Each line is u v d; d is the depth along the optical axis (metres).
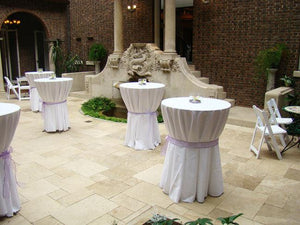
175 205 3.09
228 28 7.82
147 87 4.71
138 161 4.36
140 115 4.83
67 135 5.72
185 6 9.45
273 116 4.89
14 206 2.95
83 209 3.02
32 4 11.32
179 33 9.77
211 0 8.01
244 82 7.77
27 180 3.71
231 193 3.36
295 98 6.19
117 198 3.24
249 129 6.05
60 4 12.26
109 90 9.02
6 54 13.75
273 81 7.00
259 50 7.36
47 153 4.71
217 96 6.64
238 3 7.53
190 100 3.35
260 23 7.24
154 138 5.04
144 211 2.98
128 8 10.06
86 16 11.65
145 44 7.84
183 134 3.00
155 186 3.54
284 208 3.04
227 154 4.61
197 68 8.63
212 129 2.96
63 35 12.55
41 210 3.01
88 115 7.43
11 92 11.32
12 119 2.69
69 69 11.80
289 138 5.45
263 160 4.37
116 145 5.11
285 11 6.82
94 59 10.85
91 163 4.29
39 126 6.44
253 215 2.90
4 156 2.80
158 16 9.59
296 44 6.78
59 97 5.71
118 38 8.69
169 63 7.29
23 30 13.94
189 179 3.11
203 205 3.09
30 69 14.45
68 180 3.71
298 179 3.73
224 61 8.05
